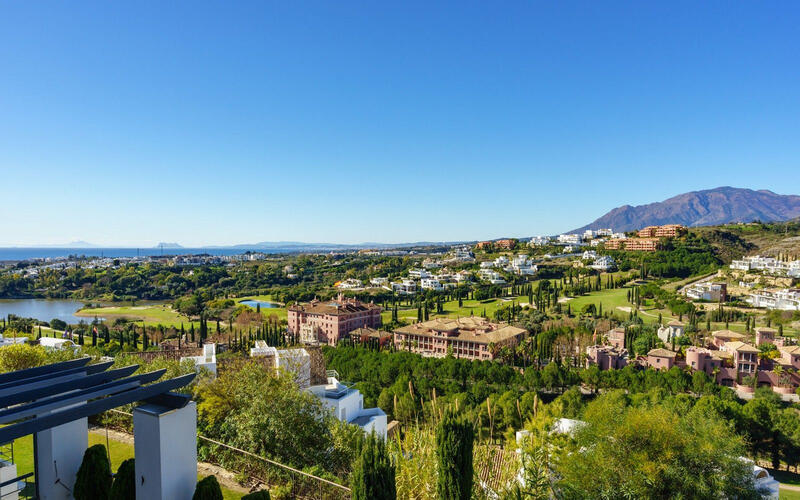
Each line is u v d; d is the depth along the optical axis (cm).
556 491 1747
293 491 1623
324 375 3878
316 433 2139
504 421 5009
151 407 998
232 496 1594
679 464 1666
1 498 1198
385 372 7062
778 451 5041
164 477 939
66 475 1148
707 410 5009
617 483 1675
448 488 1280
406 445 1664
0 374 1110
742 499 1717
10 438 755
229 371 2650
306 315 13238
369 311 13900
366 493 1113
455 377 7188
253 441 1888
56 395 1033
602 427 1805
